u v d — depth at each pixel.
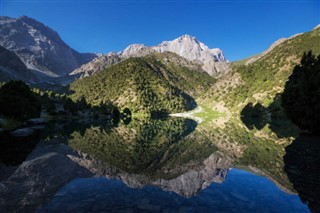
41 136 43.06
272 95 150.75
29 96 67.38
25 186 14.87
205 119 124.25
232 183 15.84
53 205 11.77
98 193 13.66
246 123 83.75
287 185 15.16
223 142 37.06
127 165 21.47
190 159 24.34
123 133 52.88
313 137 39.12
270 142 35.16
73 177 17.11
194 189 14.59
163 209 11.41
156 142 37.81
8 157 24.27
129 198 12.87
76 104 136.38
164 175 18.06
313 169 18.94
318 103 36.56
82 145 33.53
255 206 11.88
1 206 11.61
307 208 11.66
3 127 50.22
